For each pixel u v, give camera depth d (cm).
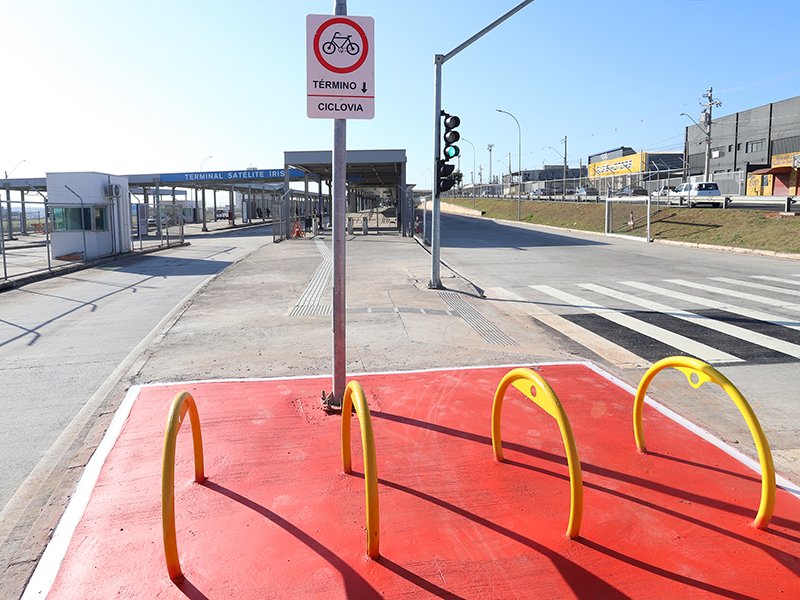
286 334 874
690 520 360
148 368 699
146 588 298
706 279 1505
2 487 430
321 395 586
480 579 304
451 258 2088
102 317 1075
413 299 1184
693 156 6138
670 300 1212
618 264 1875
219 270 1797
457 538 340
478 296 1252
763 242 2214
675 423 521
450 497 388
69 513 371
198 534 345
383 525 353
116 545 336
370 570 310
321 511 369
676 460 446
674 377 689
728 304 1150
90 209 2105
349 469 421
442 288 1328
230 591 295
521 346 822
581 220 4091
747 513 368
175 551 302
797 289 1317
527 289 1400
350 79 502
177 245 2814
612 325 986
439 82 1255
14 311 1145
